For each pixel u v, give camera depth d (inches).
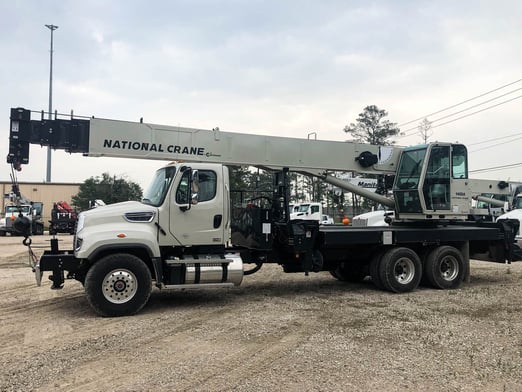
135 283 291.4
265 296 359.6
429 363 199.3
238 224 378.6
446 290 387.9
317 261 371.9
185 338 238.1
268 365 196.1
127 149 328.2
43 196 2153.1
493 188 555.2
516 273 493.4
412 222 438.9
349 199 1596.9
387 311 302.0
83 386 172.9
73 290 383.6
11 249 768.9
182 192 314.0
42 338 238.5
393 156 435.2
